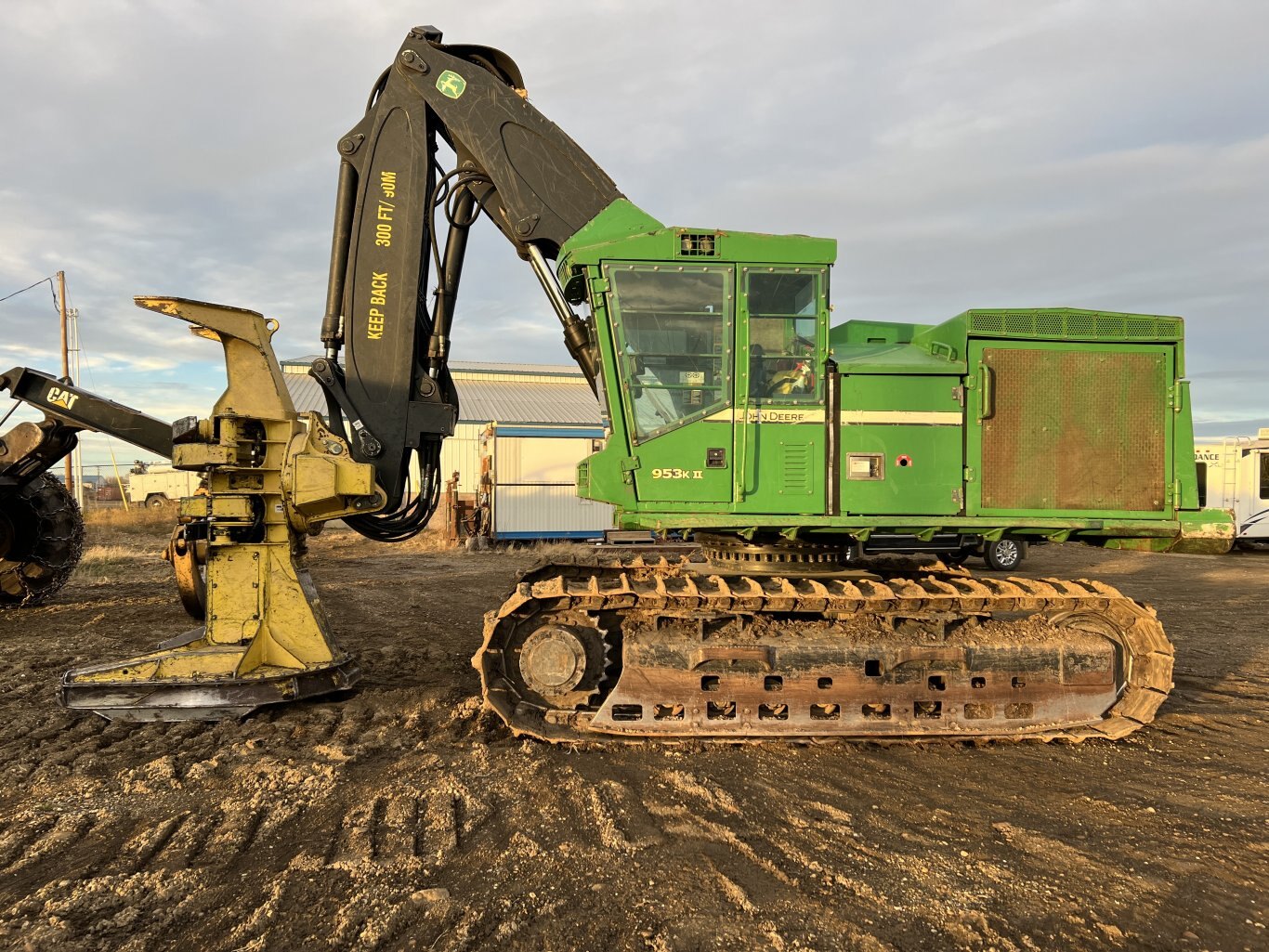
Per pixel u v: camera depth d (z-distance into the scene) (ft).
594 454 16.57
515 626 16.11
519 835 11.88
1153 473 17.16
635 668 15.84
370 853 11.25
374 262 19.22
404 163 19.22
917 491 16.69
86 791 13.41
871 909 10.03
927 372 16.74
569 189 18.90
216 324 17.37
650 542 58.49
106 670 16.62
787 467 16.61
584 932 9.45
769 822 12.54
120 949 8.95
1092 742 16.72
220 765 14.52
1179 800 13.76
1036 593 16.02
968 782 14.43
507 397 137.28
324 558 57.82
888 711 16.16
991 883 10.73
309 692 17.58
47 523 33.09
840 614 16.43
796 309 16.72
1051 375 17.04
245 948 9.03
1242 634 29.78
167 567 49.03
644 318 16.63
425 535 76.69
